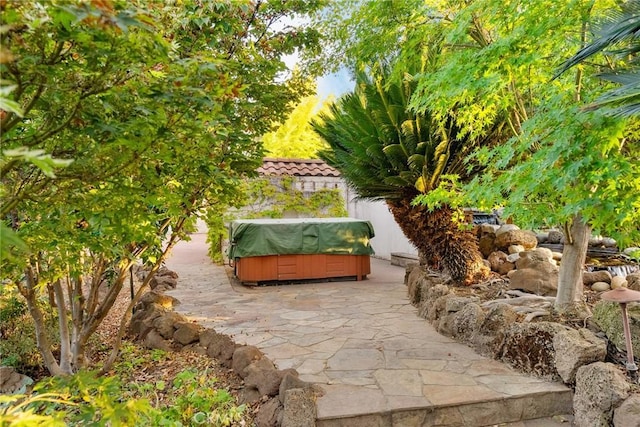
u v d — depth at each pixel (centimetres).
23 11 98
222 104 184
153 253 353
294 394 257
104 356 392
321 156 676
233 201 338
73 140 151
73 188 162
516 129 412
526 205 304
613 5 253
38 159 82
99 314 345
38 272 286
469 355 356
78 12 98
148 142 153
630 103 201
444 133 472
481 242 614
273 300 591
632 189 237
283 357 352
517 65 285
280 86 354
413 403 266
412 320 475
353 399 272
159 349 393
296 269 725
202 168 249
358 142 524
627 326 274
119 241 244
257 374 299
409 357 351
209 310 530
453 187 396
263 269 710
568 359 288
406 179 518
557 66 293
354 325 455
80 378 154
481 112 373
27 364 370
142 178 196
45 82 124
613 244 536
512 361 330
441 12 396
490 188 297
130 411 140
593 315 335
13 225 229
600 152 229
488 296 469
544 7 270
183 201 260
